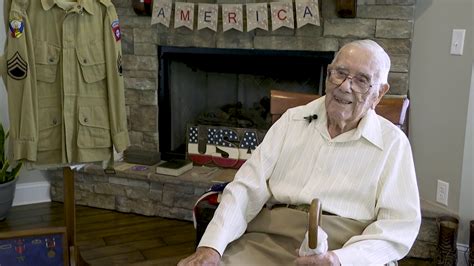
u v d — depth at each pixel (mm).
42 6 1779
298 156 1479
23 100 1801
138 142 3004
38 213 2832
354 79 1330
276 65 2725
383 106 1607
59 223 2697
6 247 1827
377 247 1290
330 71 1375
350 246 1276
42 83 1841
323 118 1462
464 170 2207
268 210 1515
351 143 1405
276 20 2572
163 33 2824
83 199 2961
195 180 2658
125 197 2863
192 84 2988
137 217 2828
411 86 2436
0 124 2629
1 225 2645
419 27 2350
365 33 2438
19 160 1863
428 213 2283
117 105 1943
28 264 1868
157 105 2936
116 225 2707
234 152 2816
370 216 1397
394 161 1373
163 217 2822
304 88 2797
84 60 1856
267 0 2729
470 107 2150
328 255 1200
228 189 1494
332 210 1399
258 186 1491
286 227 1425
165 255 2365
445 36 2223
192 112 3062
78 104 1878
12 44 1771
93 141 1928
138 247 2447
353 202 1399
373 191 1380
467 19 2119
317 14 2479
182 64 2934
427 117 2365
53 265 1909
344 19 2463
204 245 1357
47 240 1890
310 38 2568
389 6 2359
